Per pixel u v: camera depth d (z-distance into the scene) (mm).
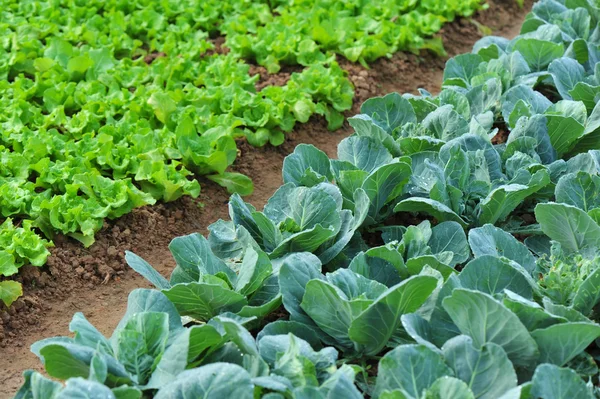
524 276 4266
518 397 3848
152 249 5031
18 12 6078
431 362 3969
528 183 4691
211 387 3859
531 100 5191
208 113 5465
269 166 5477
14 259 4750
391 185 4711
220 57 5871
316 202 4531
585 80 5418
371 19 6223
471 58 5621
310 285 4172
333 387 3871
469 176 4770
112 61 5746
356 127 5039
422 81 6172
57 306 4773
